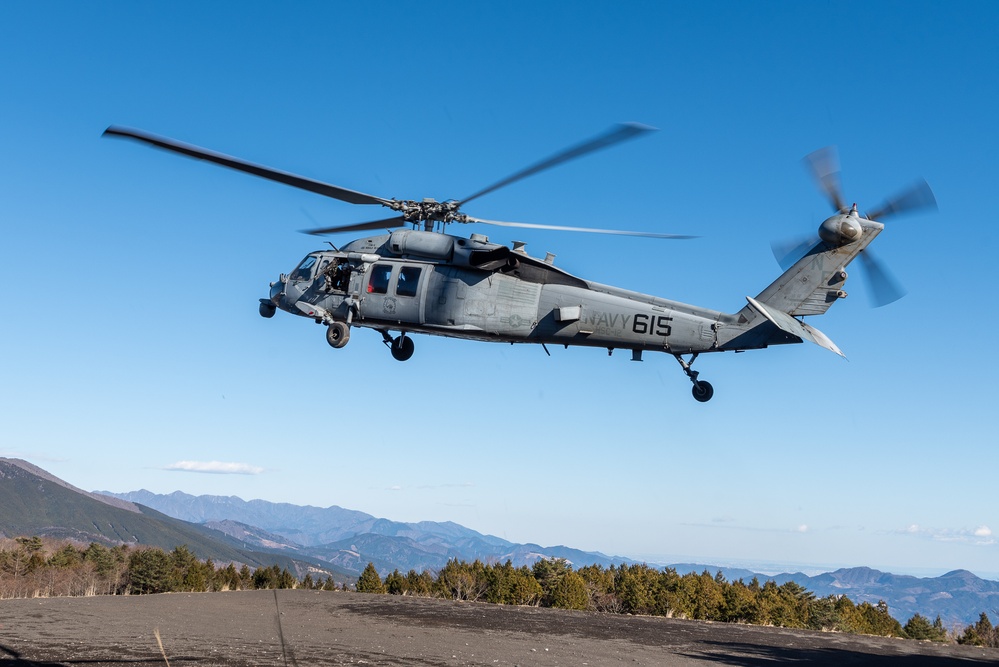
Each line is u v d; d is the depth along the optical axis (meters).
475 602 20.33
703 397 21.03
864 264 20.48
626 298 21.64
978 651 15.88
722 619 67.50
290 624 15.16
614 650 13.53
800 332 19.38
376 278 22.70
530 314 21.78
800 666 12.80
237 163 18.78
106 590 33.78
